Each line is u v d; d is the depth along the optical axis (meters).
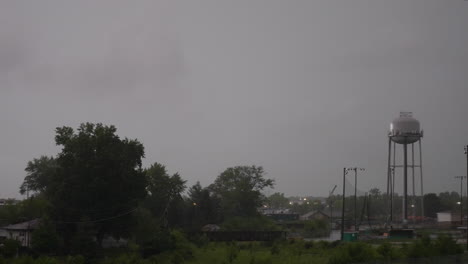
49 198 76.69
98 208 73.50
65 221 71.06
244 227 131.38
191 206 121.12
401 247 71.88
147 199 109.44
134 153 79.88
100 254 68.69
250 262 63.72
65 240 68.69
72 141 76.25
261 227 133.50
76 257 60.00
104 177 74.06
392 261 57.59
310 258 66.75
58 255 65.06
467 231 94.56
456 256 60.50
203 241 87.56
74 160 75.56
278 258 68.00
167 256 69.94
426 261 58.72
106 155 74.25
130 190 77.69
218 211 135.75
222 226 128.50
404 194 121.94
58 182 75.06
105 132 77.81
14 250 62.09
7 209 93.12
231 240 96.12
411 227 121.19
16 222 87.12
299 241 88.25
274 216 192.38
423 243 65.88
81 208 73.25
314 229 134.75
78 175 73.31
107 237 82.94
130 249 76.00
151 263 65.88
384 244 63.03
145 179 80.31
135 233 79.75
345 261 59.22
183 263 67.25
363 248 61.59
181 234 82.44
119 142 78.88
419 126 122.81
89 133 78.88
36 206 91.50
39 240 64.25
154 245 72.44
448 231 111.44
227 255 70.62
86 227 68.69
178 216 114.56
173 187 114.31
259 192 147.12
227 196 145.00
